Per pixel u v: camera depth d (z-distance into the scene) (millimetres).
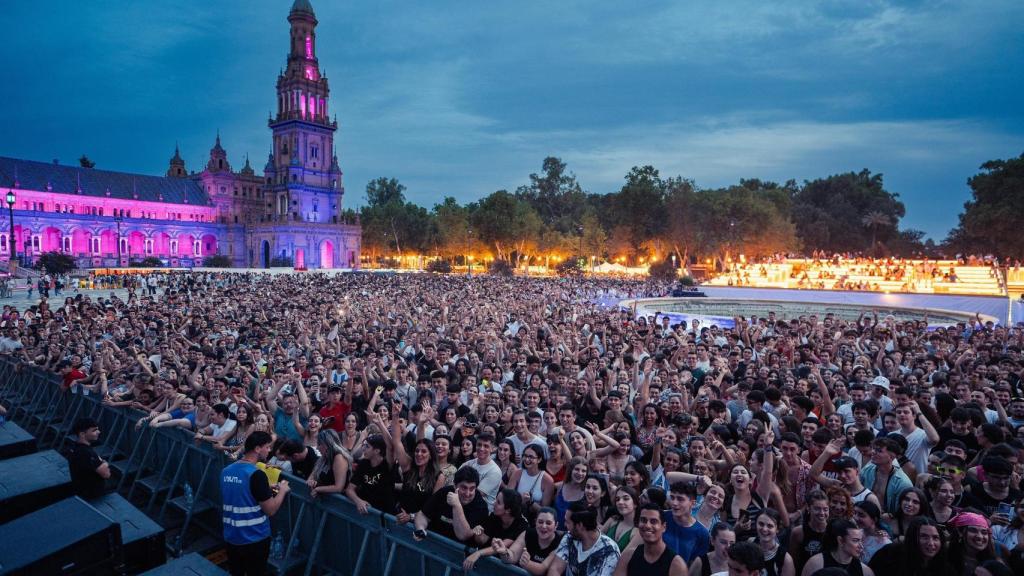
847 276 66125
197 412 9969
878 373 13875
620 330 19688
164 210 117250
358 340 17828
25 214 94375
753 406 9297
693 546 5453
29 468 7695
